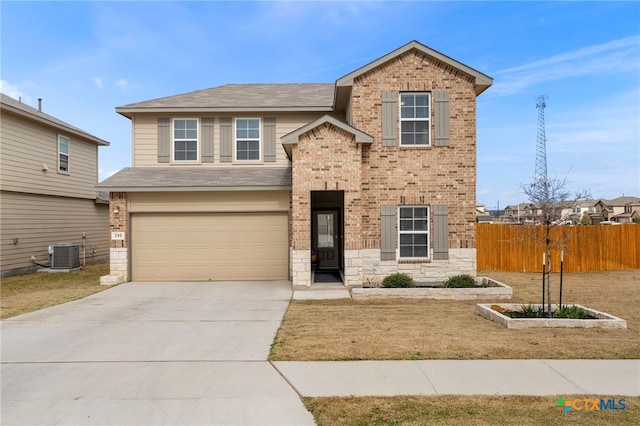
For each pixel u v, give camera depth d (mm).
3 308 10180
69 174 19438
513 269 17312
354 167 12492
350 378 5590
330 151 12492
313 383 5426
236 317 9125
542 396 5012
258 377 5637
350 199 12492
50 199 18250
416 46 12859
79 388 5320
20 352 6742
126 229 14102
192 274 14297
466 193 12992
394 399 4934
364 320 8750
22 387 5367
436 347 6816
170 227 14297
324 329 8016
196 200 14250
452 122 13008
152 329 8156
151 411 4695
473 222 12961
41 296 11773
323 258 15992
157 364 6160
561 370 5844
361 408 4719
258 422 4430
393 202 12961
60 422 4469
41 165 17484
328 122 12391
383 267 12938
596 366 5992
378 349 6730
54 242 18469
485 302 10875
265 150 15875
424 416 4523
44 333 7891
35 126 17172
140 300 11125
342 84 13055
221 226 14328
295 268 12391
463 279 11883
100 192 22375
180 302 10828
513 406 4762
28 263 16891
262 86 18828
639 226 17672
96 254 21812
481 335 7496
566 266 17016
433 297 11211
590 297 11477
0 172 15328
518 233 17141
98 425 4406
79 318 9117
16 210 16234
